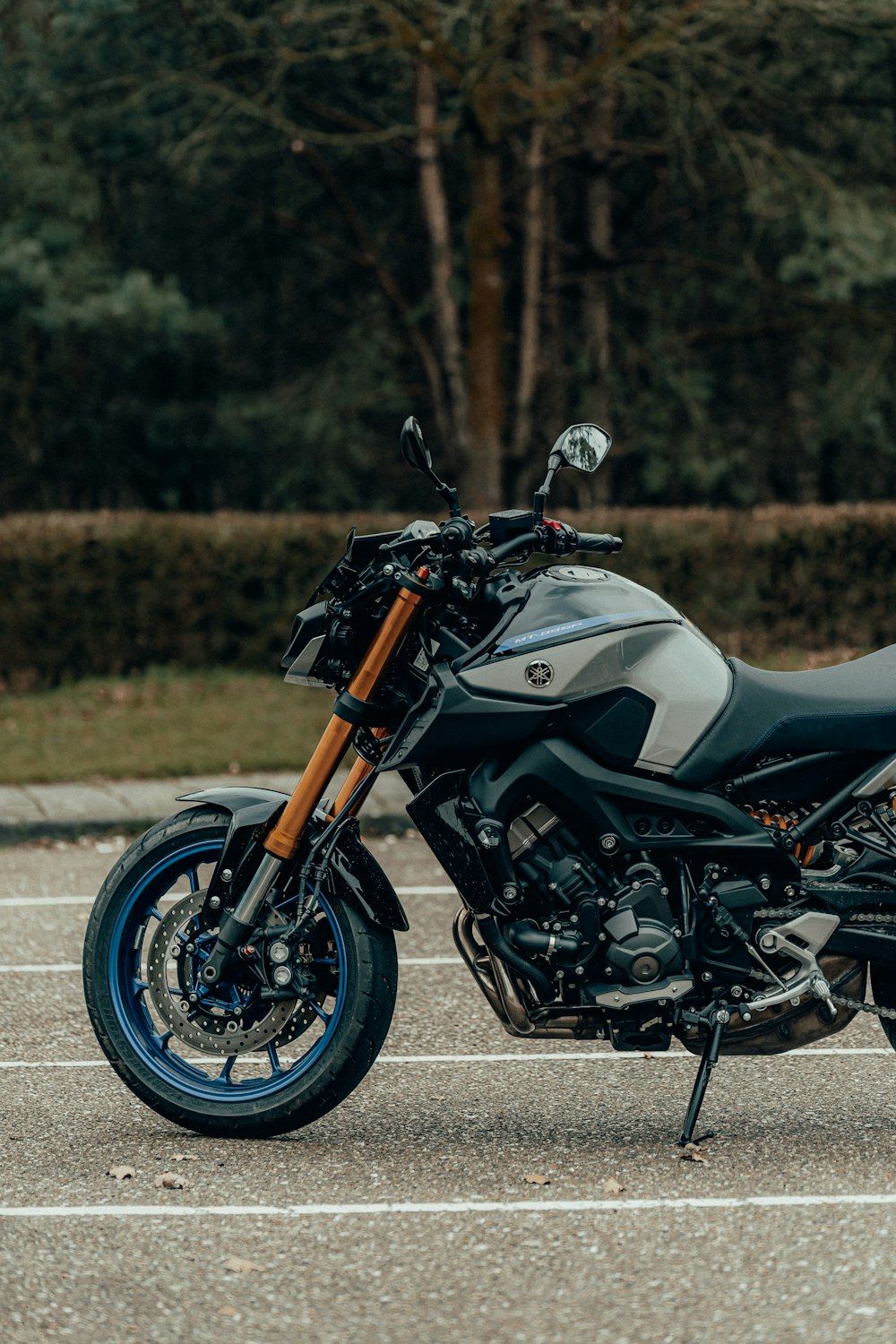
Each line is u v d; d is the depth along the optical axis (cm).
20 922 941
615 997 550
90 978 589
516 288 2925
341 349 2916
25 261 2592
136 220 3002
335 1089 576
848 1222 507
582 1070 673
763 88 2558
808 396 3091
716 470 2927
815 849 571
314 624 566
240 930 573
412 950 874
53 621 1872
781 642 1923
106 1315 448
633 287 3055
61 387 2991
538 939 551
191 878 598
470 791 554
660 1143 582
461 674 552
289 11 2409
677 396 2944
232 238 3058
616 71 2230
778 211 2706
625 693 554
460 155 2905
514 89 2295
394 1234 500
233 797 586
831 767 565
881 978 579
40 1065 683
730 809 556
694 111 2670
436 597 554
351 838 577
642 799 553
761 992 562
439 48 2212
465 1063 683
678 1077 662
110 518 1912
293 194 2973
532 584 564
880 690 568
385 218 3058
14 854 1153
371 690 563
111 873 591
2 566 1852
